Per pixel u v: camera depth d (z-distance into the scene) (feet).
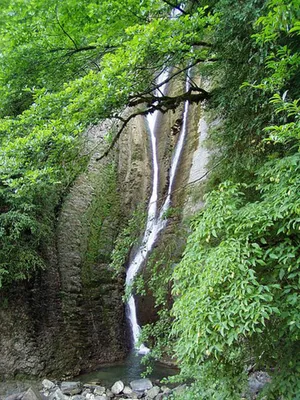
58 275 20.63
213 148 20.11
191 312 8.00
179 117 29.12
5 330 17.04
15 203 17.17
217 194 9.55
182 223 19.70
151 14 15.52
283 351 8.77
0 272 16.21
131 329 23.11
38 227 19.07
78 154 16.49
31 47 16.88
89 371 19.21
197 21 11.98
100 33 16.37
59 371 17.92
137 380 17.60
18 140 12.35
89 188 25.68
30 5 17.03
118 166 28.50
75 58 17.84
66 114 12.07
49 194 21.33
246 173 13.15
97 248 23.67
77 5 16.89
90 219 24.39
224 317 7.43
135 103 14.56
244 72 13.10
